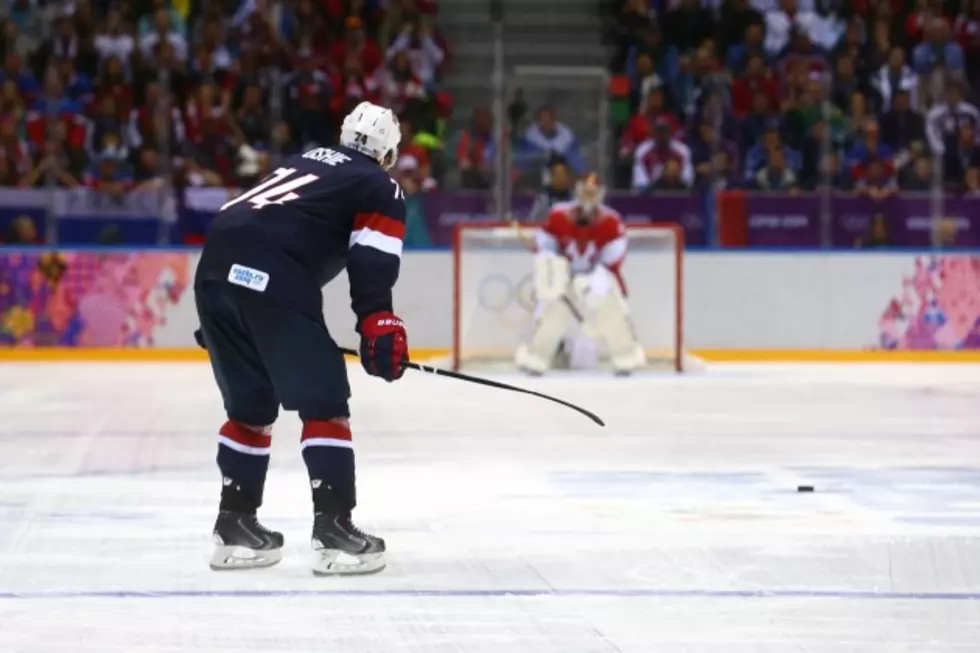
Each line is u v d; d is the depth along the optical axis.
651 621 14.66
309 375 16.28
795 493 23.30
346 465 16.80
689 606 15.34
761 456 27.66
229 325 16.70
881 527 20.23
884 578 16.83
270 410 17.27
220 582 16.47
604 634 14.10
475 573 17.03
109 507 21.61
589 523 20.47
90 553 18.17
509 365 48.53
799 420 33.62
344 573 16.86
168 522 20.38
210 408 35.38
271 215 16.50
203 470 25.36
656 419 33.66
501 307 48.44
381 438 30.03
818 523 20.53
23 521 20.44
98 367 48.34
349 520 16.89
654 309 48.62
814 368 49.31
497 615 14.91
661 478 24.81
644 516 21.06
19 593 15.89
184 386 41.28
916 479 24.88
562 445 29.08
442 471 25.52
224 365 17.03
